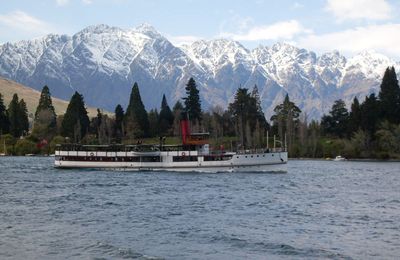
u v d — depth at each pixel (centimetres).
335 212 6856
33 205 7194
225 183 10619
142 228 5578
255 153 13300
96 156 14188
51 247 4684
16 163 17838
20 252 4506
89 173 13150
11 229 5431
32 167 15512
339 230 5609
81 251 4559
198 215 6469
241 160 13262
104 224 5781
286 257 4488
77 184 10262
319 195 8769
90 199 7925
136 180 11188
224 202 7712
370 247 4838
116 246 4728
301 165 18338
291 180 11556
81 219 6088
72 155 14388
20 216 6238
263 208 7150
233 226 5756
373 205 7600
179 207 7131
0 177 11850
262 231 5503
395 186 10562
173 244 4862
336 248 4784
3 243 4809
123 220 6044
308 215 6581
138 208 6994
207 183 10594
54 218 6131
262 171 13362
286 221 6125
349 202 7900
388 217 6494
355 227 5788
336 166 17800
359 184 10925
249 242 4972
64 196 8281
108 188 9569
